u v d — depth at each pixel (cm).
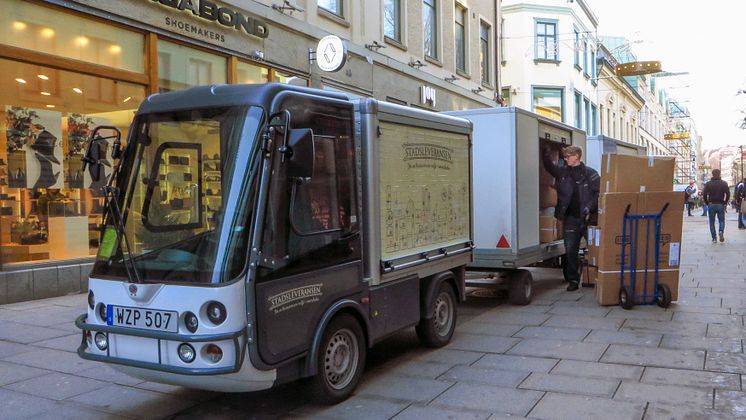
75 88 921
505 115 818
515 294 848
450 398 480
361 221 504
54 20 886
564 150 934
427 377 535
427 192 600
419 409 459
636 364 556
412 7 1841
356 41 1571
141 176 441
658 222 793
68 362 580
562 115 3556
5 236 829
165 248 412
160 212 423
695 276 1056
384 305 527
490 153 827
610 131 4788
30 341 648
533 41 3500
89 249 944
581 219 925
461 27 2212
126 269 417
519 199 824
